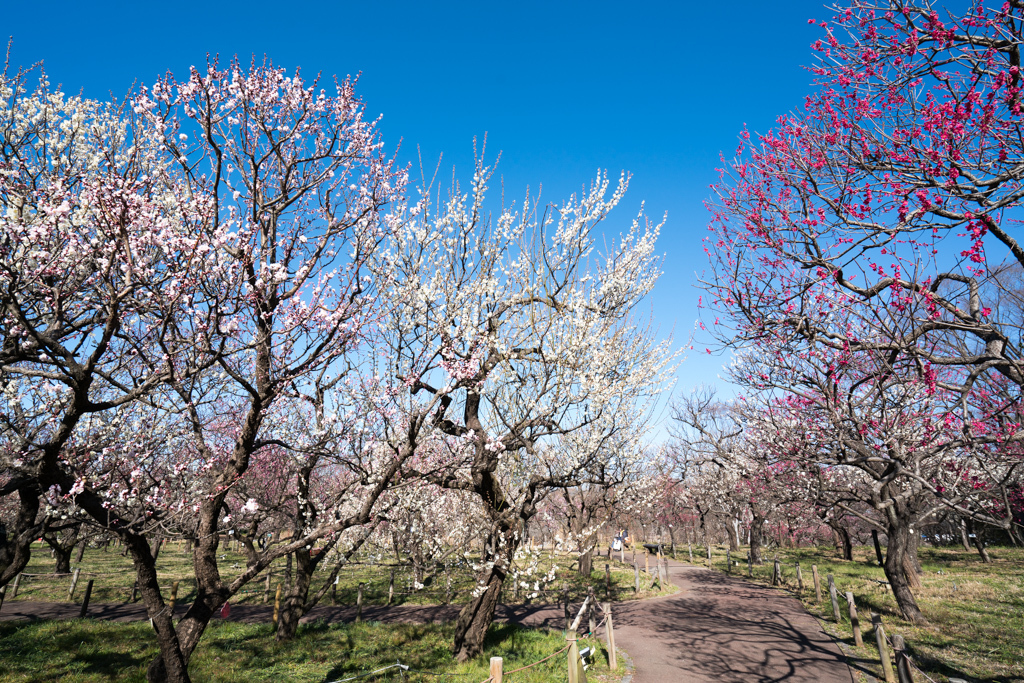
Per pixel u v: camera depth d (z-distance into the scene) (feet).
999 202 20.62
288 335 21.85
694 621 51.49
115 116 28.35
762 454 40.86
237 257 19.86
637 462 56.90
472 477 38.01
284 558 90.02
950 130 20.99
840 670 34.83
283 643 40.86
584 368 35.58
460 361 27.96
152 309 21.33
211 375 28.02
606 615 37.22
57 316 21.03
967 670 33.96
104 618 50.62
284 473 44.16
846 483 51.16
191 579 75.82
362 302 23.34
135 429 30.99
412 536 52.39
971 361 24.85
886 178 23.80
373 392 29.71
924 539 125.39
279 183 25.13
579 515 67.31
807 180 26.84
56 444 20.68
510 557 38.27
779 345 29.58
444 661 36.40
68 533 48.88
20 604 57.00
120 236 18.78
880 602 57.06
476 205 35.22
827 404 27.22
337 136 25.64
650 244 39.58
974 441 23.00
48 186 23.29
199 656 36.76
